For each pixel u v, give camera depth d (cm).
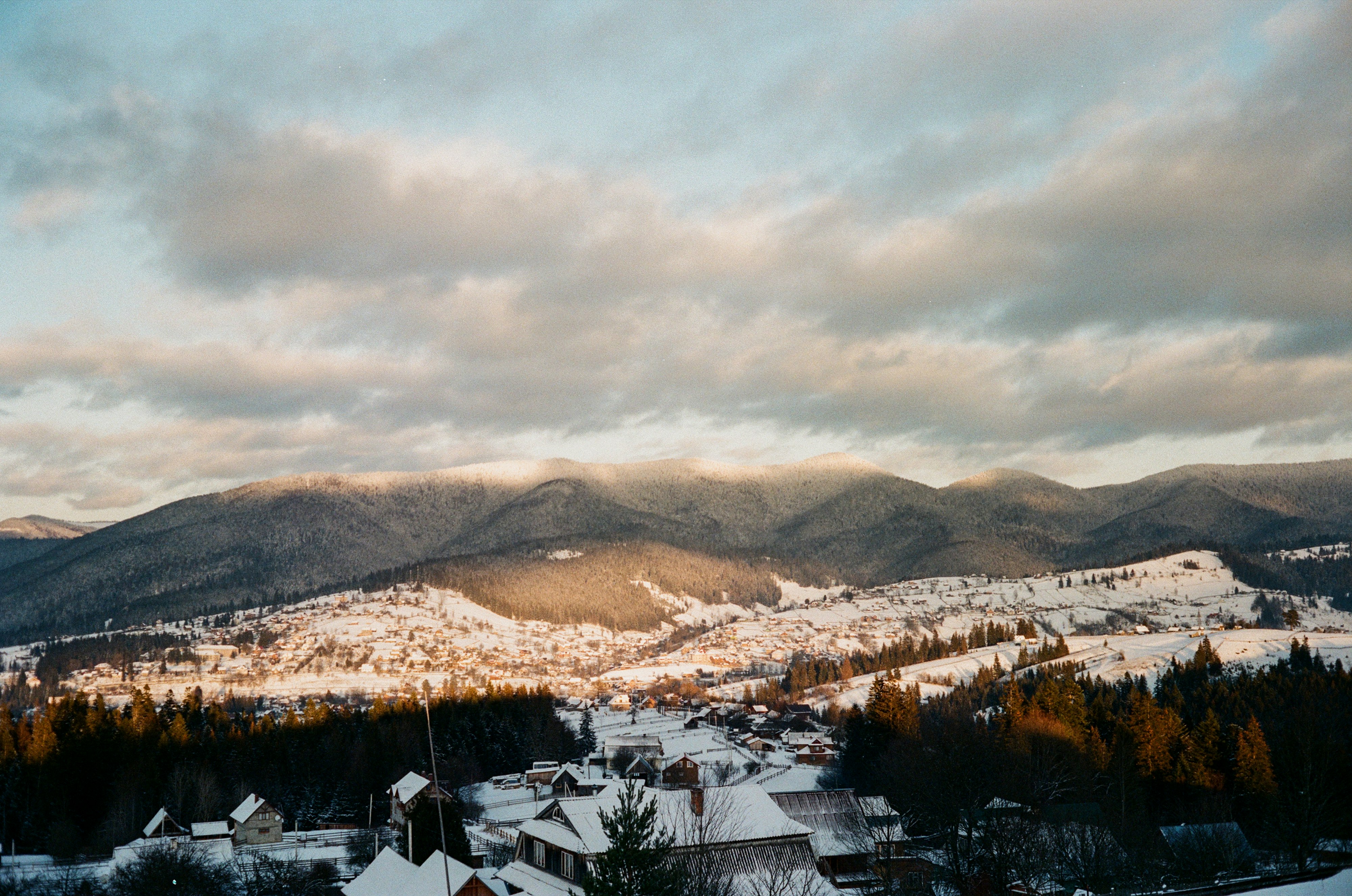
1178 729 10494
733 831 5891
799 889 5700
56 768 10794
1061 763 9231
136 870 7619
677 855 5097
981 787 7125
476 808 12094
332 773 13088
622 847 3931
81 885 8181
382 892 6134
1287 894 5894
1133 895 6456
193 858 8006
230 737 13475
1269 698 12862
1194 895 6162
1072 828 6912
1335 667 16025
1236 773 9394
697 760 16012
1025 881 5997
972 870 6331
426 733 15025
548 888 5884
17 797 10931
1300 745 7938
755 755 17300
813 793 7519
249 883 7525
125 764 11319
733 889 5491
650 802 4366
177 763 12238
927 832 7375
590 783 13562
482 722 16125
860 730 11850
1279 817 7894
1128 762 9612
